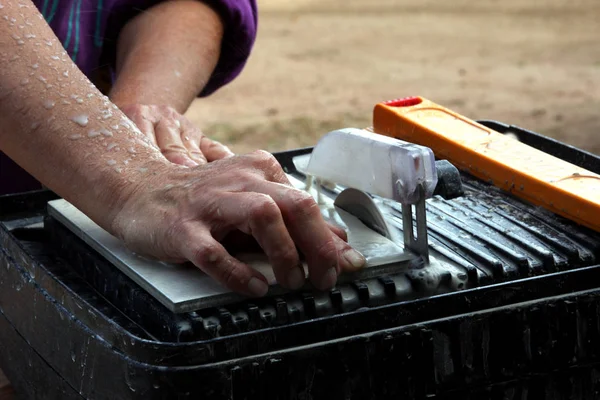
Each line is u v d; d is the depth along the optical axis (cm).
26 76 92
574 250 92
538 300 84
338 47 566
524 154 112
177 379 72
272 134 386
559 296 85
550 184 102
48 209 109
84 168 91
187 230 82
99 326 79
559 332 84
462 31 613
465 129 121
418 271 88
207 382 73
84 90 95
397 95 449
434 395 81
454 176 89
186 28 149
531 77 486
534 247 93
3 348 104
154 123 121
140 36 149
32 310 92
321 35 601
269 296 83
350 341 77
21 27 95
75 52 153
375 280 87
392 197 89
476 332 81
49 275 89
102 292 93
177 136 120
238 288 80
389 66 515
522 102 433
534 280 84
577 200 98
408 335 79
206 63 149
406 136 123
